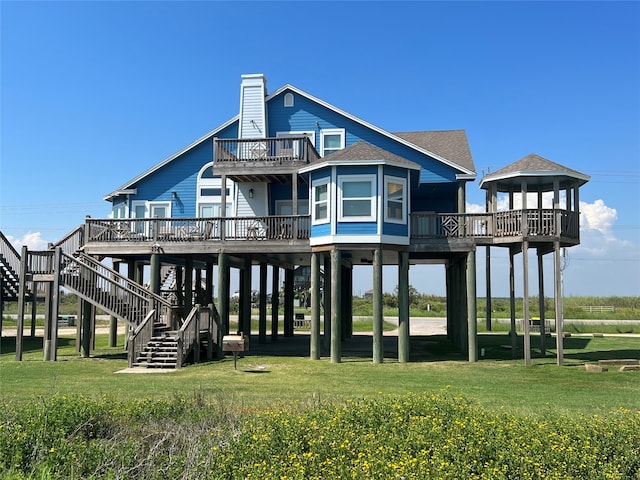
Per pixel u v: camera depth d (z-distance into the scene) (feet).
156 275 64.75
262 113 79.51
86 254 63.52
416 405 25.94
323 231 60.59
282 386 41.83
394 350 71.82
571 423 23.44
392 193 60.54
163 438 22.08
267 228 64.54
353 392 38.93
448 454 19.60
